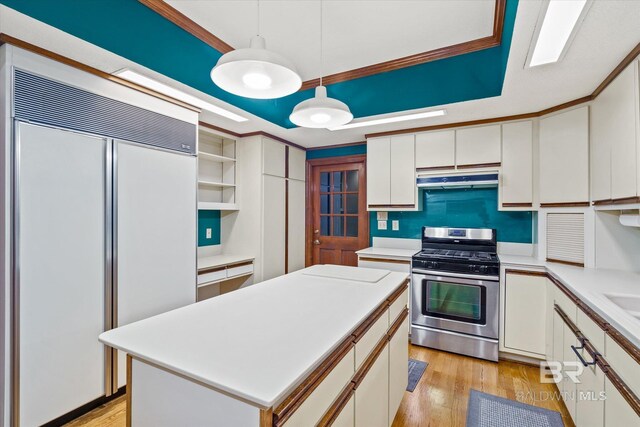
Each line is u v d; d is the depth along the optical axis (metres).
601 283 1.87
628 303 1.64
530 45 1.59
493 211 3.22
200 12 1.99
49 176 1.75
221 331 1.17
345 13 1.97
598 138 2.18
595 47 1.62
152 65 1.98
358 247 4.07
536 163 2.75
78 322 1.89
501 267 2.67
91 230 1.94
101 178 2.00
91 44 1.68
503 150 2.87
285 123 3.39
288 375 0.85
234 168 3.75
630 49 1.65
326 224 4.32
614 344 1.29
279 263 3.86
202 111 2.79
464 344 2.78
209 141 3.66
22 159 1.64
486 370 2.54
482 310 2.70
